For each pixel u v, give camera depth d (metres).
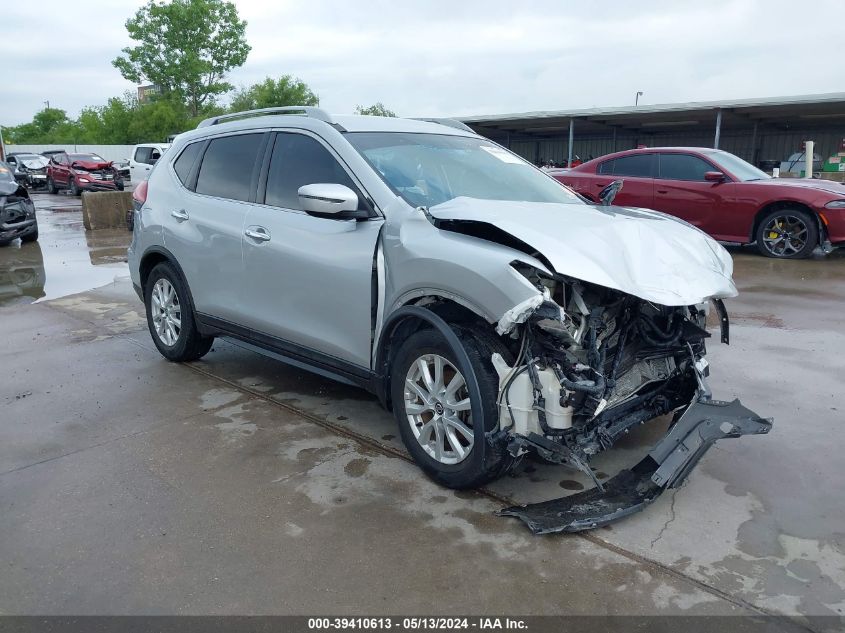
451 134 4.59
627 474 3.34
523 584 2.66
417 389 3.44
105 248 12.18
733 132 27.39
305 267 3.94
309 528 3.06
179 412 4.44
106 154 47.47
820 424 4.11
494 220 3.10
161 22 53.78
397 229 3.46
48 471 3.62
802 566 2.76
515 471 3.61
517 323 2.87
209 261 4.71
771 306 7.08
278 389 4.87
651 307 3.50
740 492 3.35
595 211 3.69
